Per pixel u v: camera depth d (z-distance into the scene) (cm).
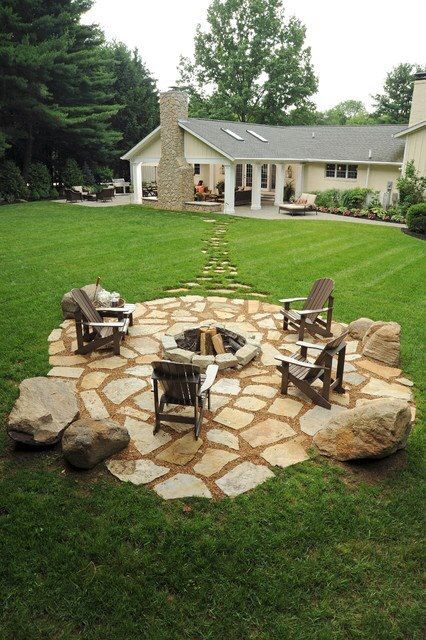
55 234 1653
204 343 697
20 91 2558
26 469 448
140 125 3712
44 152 3269
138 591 329
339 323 849
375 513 405
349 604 327
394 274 1184
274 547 368
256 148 2455
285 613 319
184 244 1512
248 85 4234
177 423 530
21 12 2627
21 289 1003
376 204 2333
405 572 353
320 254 1403
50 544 364
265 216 2219
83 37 2900
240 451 484
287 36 4162
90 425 464
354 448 460
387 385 630
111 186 3244
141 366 664
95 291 851
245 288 1062
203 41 4338
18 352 695
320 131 2980
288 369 583
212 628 307
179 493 421
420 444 502
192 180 2431
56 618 312
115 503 406
